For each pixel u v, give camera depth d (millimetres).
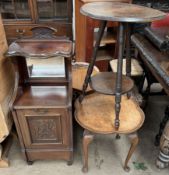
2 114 1210
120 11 962
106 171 1377
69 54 1100
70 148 1321
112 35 2121
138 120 1199
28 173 1355
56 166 1404
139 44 1605
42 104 1154
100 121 1189
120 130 1132
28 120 1186
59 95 1245
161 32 1582
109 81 1162
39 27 1241
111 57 2178
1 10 2188
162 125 1468
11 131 1449
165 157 1300
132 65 1778
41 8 2209
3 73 1243
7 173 1355
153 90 2152
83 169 1359
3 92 1241
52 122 1203
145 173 1371
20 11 2225
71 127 1221
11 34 2258
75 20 2195
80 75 1621
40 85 1340
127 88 1087
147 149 1542
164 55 1393
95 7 1045
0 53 1189
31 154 1342
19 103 1163
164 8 2066
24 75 1307
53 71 1302
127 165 1396
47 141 1287
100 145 1564
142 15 887
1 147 1392
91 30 1953
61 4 2211
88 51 2070
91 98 1363
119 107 1077
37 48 1145
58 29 2287
